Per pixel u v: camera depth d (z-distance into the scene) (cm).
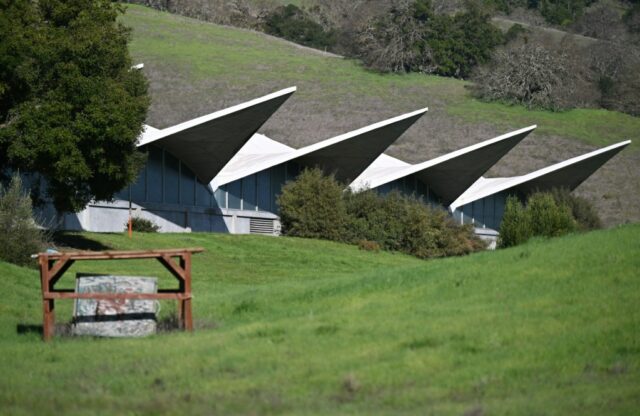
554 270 4566
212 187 13712
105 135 8662
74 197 9231
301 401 2986
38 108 8550
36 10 8969
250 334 4003
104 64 9031
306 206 13675
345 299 4688
